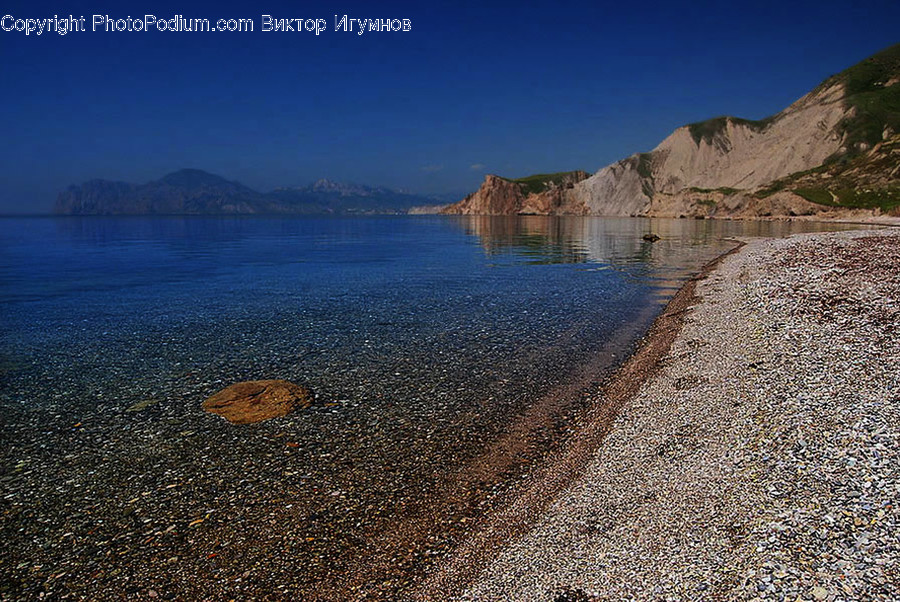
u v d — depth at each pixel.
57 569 7.65
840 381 11.92
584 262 47.72
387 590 7.10
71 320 23.28
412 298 28.92
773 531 7.12
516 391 14.58
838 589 5.91
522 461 10.66
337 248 67.94
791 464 8.77
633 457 10.09
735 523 7.46
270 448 11.27
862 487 7.77
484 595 6.80
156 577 7.46
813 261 31.39
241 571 7.55
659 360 16.11
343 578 7.38
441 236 96.56
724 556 6.80
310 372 16.17
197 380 15.46
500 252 60.00
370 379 15.55
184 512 8.98
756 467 8.90
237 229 134.38
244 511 9.01
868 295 20.20
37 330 21.45
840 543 6.67
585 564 7.14
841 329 16.00
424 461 10.72
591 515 8.33
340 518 8.80
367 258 53.50
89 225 164.38
